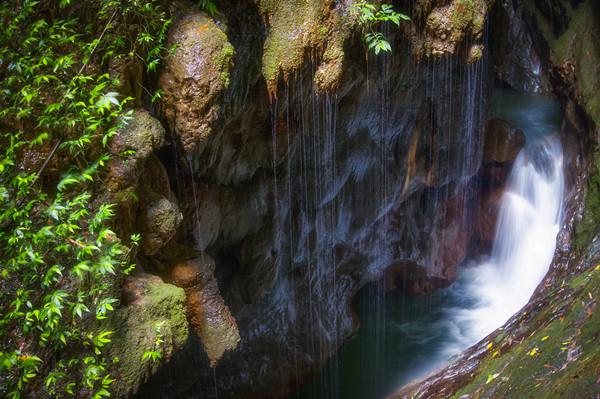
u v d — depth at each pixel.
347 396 7.77
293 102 5.39
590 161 7.11
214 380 6.97
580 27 8.23
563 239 7.05
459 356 5.86
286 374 7.58
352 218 7.77
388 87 6.44
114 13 3.63
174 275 4.71
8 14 3.38
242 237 6.51
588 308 4.09
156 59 3.86
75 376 3.47
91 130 3.46
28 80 3.39
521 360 4.14
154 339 3.81
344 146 6.76
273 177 6.34
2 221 3.28
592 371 3.20
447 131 7.83
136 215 4.10
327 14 4.59
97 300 3.53
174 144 4.58
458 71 7.35
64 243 3.36
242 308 7.00
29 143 3.41
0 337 3.24
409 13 5.44
